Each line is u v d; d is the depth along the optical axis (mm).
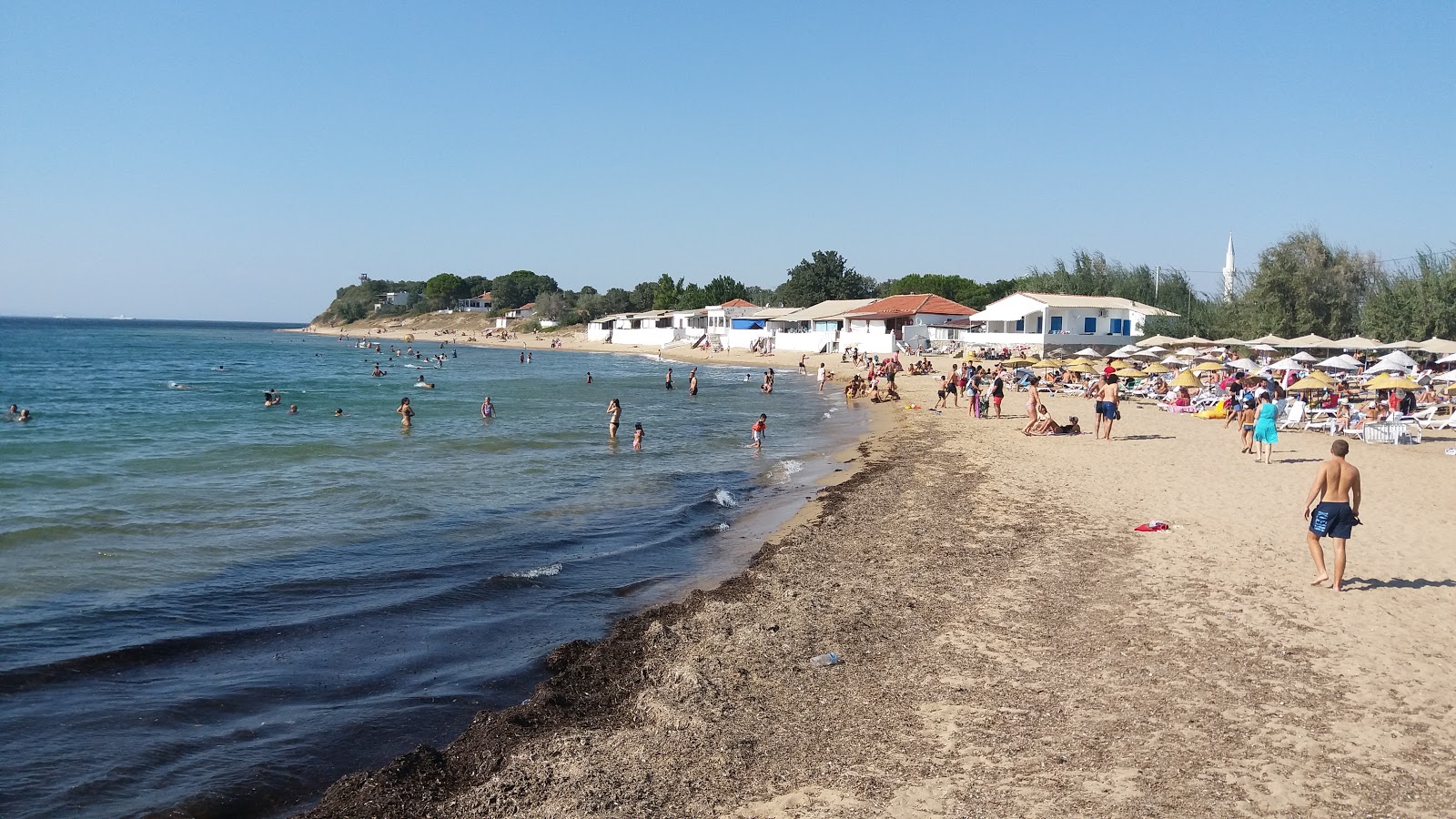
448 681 9156
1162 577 11562
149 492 19172
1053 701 7824
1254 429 22203
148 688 8859
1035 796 6168
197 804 6695
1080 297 66562
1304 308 55500
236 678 9164
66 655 9633
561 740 7480
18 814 6484
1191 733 7074
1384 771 6379
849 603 10969
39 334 162375
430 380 59469
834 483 20688
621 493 19625
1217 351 49812
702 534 15742
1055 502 16766
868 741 7199
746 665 8969
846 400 44125
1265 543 13203
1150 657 8766
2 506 17531
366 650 10016
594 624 10922
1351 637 9164
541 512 17562
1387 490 16812
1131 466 20844
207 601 11719
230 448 26078
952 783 6430
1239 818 5781
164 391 48344
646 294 147000
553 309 156375
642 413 38375
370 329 196125
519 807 6363
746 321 104500
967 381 41094
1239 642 9109
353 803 6566
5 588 12109
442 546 14789
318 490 19641
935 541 14062
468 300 191250
